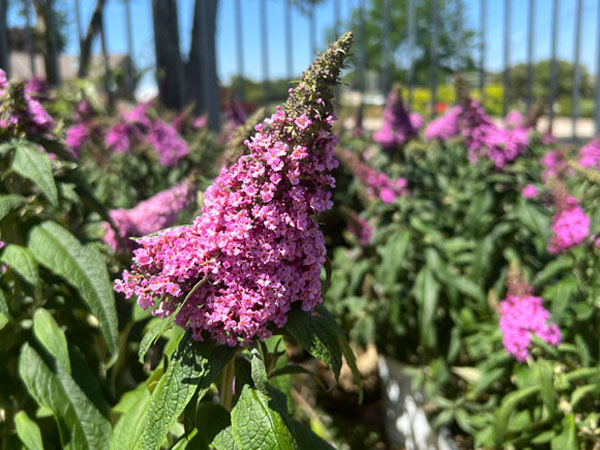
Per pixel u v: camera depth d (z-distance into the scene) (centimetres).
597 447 40
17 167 30
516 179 52
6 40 85
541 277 44
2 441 33
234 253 22
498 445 38
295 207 22
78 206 36
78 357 31
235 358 25
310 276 23
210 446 24
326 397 60
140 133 69
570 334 42
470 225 51
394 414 55
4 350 32
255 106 109
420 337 51
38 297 33
